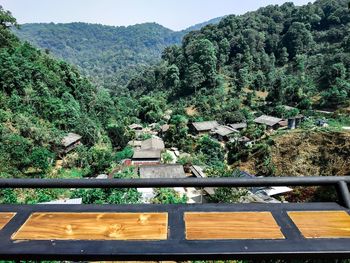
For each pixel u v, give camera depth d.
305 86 57.50
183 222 1.33
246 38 85.25
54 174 25.98
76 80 49.16
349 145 19.98
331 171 19.67
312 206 1.46
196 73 70.06
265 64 76.50
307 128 23.39
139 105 65.00
